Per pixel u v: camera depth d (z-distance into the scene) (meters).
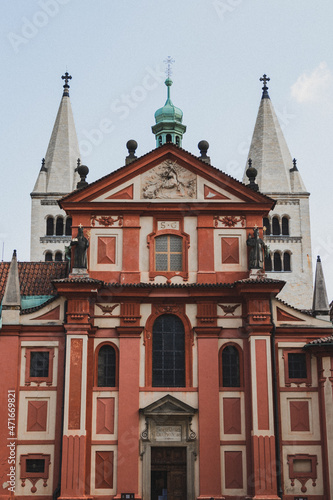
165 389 41.12
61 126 83.62
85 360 40.28
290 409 41.69
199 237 43.44
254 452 39.50
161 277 42.88
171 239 43.69
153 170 44.22
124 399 40.81
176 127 57.47
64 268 47.12
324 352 41.59
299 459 41.03
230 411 41.03
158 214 43.69
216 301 42.53
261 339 41.09
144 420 40.59
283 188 82.81
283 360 42.31
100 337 41.84
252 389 40.34
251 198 43.84
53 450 40.25
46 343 41.59
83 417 39.50
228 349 42.12
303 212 82.44
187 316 42.38
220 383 41.50
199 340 41.91
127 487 39.62
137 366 41.31
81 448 39.09
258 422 39.91
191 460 40.19
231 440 40.56
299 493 40.47
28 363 41.38
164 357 41.91
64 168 81.56
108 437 40.38
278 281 41.25
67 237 78.50
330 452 40.31
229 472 40.19
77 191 43.50
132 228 43.41
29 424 40.62
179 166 44.31
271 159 83.69
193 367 41.62
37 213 79.31
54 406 40.84
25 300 44.09
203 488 39.78
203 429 40.56
